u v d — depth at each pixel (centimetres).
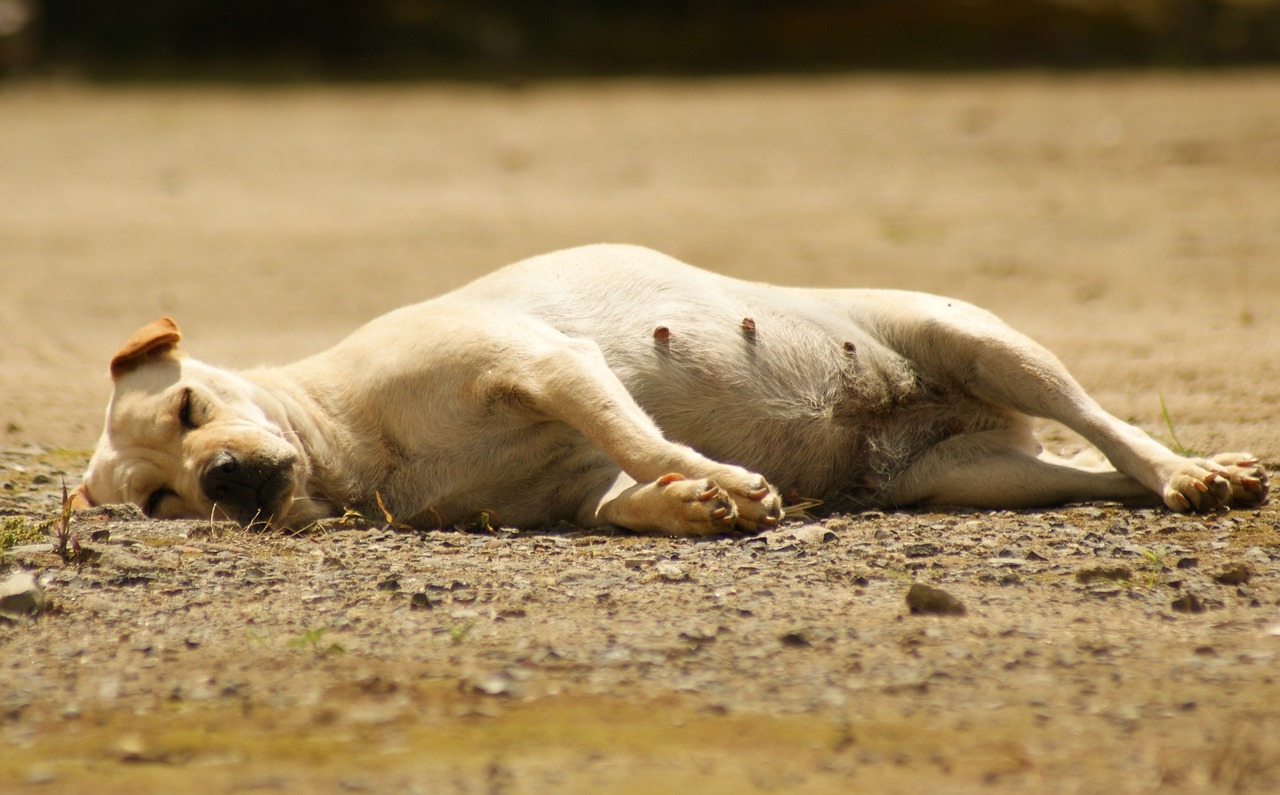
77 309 2383
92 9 7350
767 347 1207
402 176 3953
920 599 835
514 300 1216
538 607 867
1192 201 3089
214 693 722
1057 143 4016
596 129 4825
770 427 1198
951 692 703
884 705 688
